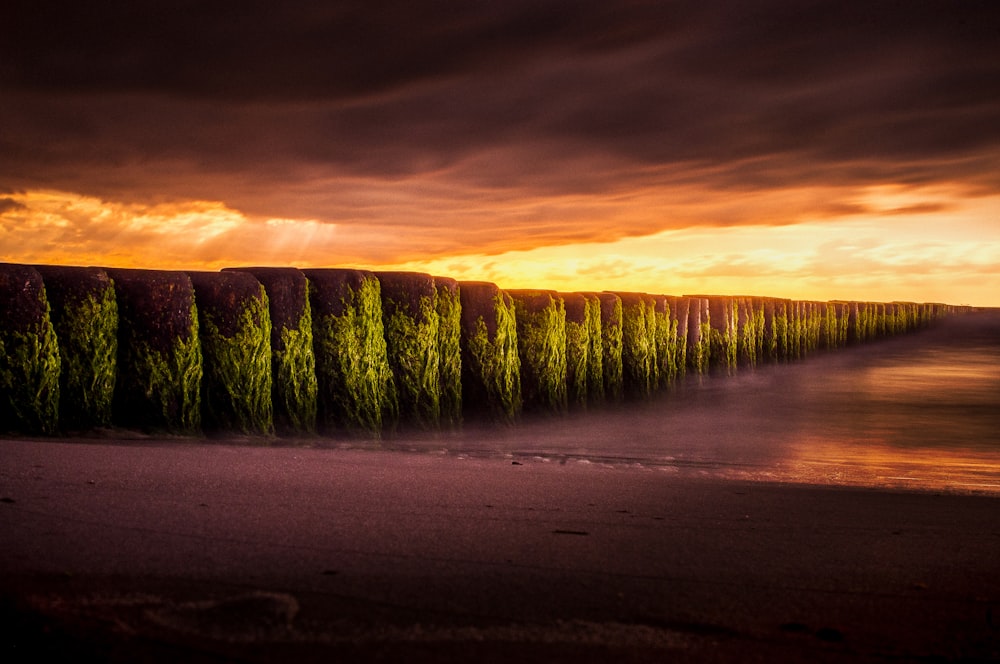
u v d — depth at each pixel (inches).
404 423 396.8
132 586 103.5
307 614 96.7
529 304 498.3
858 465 385.4
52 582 102.9
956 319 3132.4
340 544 134.0
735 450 423.5
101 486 175.5
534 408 495.5
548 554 135.2
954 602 117.6
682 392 760.3
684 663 87.4
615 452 388.8
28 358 289.6
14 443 239.5
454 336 424.8
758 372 1056.8
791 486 255.8
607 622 100.0
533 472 251.8
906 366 1248.8
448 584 113.4
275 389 351.3
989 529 185.3
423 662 83.7
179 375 318.7
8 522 136.8
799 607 111.6
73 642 82.7
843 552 149.6
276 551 126.6
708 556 139.9
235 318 333.7
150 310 315.6
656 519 175.2
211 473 202.7
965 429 548.4
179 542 129.1
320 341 366.9
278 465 226.5
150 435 306.5
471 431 436.5
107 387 307.6
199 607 96.5
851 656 92.2
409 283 399.2
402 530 148.1
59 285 300.8
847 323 1664.6
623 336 643.5
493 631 94.3
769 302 1146.7
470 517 165.0
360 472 223.0
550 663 85.2
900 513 204.8
